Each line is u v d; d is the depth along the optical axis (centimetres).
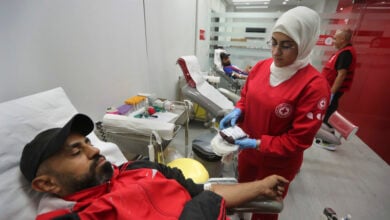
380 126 253
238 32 396
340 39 229
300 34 85
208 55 418
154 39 212
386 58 254
